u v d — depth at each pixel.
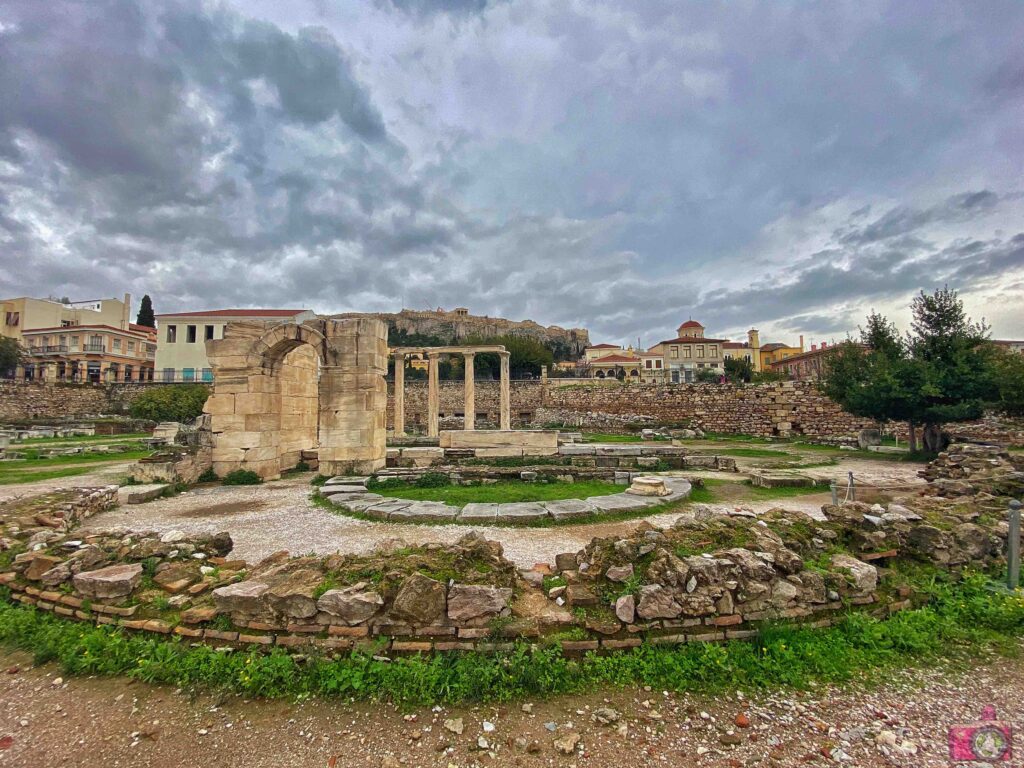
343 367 13.88
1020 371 18.34
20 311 59.50
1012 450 19.31
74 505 8.45
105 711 3.46
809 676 3.71
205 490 12.41
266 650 3.92
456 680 3.55
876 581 4.73
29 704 3.56
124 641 4.12
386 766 2.90
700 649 3.88
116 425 33.06
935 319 20.19
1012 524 5.36
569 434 28.22
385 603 4.00
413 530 8.30
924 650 4.09
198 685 3.65
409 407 44.66
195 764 2.96
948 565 5.38
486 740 3.11
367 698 3.50
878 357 21.36
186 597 4.50
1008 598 4.84
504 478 13.03
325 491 11.23
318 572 4.39
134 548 5.21
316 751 3.04
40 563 5.04
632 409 35.88
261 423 13.81
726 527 5.08
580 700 3.48
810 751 2.99
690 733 3.16
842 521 5.77
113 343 58.09
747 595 4.18
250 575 4.72
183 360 50.28
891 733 3.13
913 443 19.97
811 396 29.91
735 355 98.88
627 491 10.91
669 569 4.18
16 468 16.20
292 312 53.25
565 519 8.81
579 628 4.06
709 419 32.97
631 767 2.88
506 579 4.41
